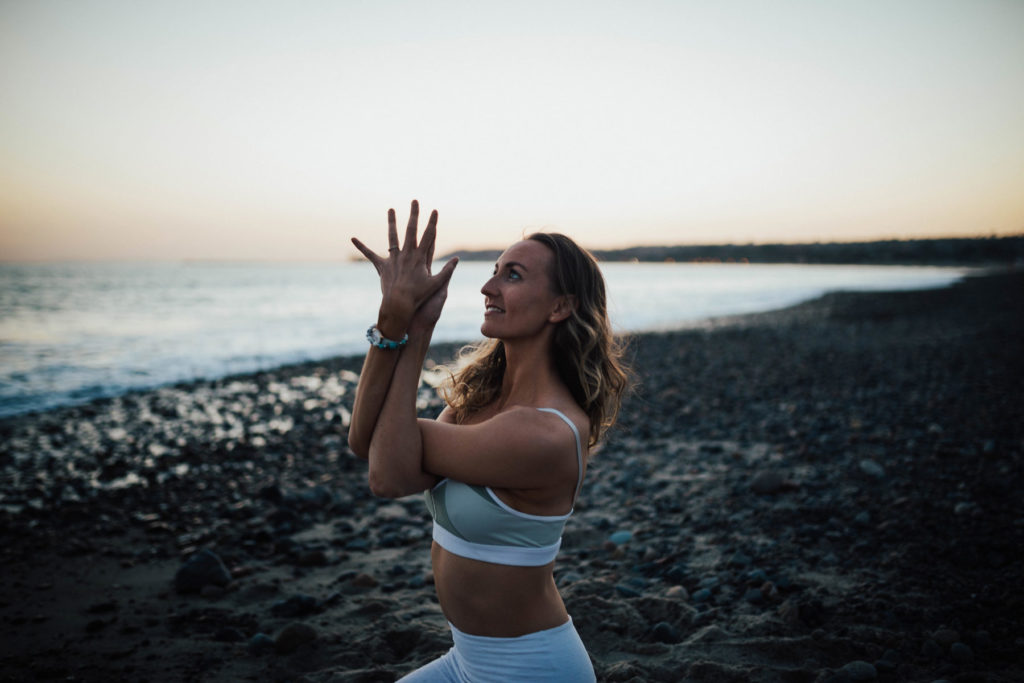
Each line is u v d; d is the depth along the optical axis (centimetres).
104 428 954
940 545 446
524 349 174
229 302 3847
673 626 360
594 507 596
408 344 154
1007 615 356
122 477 718
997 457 670
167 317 2822
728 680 298
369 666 329
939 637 328
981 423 849
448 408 207
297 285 6275
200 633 370
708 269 15112
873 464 638
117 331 2247
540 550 160
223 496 651
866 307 3450
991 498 539
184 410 1097
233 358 1728
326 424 1015
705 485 639
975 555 427
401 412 151
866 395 1122
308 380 1437
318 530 553
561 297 169
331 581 445
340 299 4284
